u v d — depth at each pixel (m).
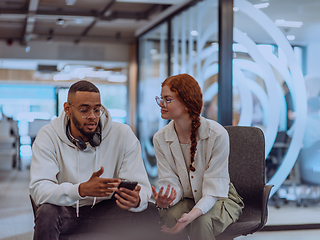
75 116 1.91
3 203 4.83
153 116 6.79
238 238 3.33
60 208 1.81
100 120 2.03
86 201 1.95
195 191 2.13
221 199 2.09
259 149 2.35
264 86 3.98
